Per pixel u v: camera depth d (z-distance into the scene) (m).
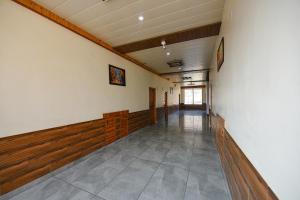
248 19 1.03
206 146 3.54
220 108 2.71
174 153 3.09
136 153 3.09
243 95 1.17
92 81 3.15
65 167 2.41
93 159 2.78
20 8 1.92
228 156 1.84
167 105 9.57
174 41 3.51
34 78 2.06
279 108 0.62
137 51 4.23
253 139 0.94
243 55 1.16
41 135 2.12
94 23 2.70
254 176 0.90
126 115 4.52
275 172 0.65
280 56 0.61
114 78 3.93
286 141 0.56
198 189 1.84
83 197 1.71
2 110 1.73
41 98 2.15
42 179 2.06
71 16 2.46
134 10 2.32
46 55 2.23
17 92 1.87
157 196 1.72
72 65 2.68
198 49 4.12
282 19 0.59
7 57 1.78
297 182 0.50
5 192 1.71
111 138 3.74
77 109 2.76
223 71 2.31
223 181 2.02
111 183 1.98
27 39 1.99
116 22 2.67
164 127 5.97
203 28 2.84
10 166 1.77
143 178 2.11
